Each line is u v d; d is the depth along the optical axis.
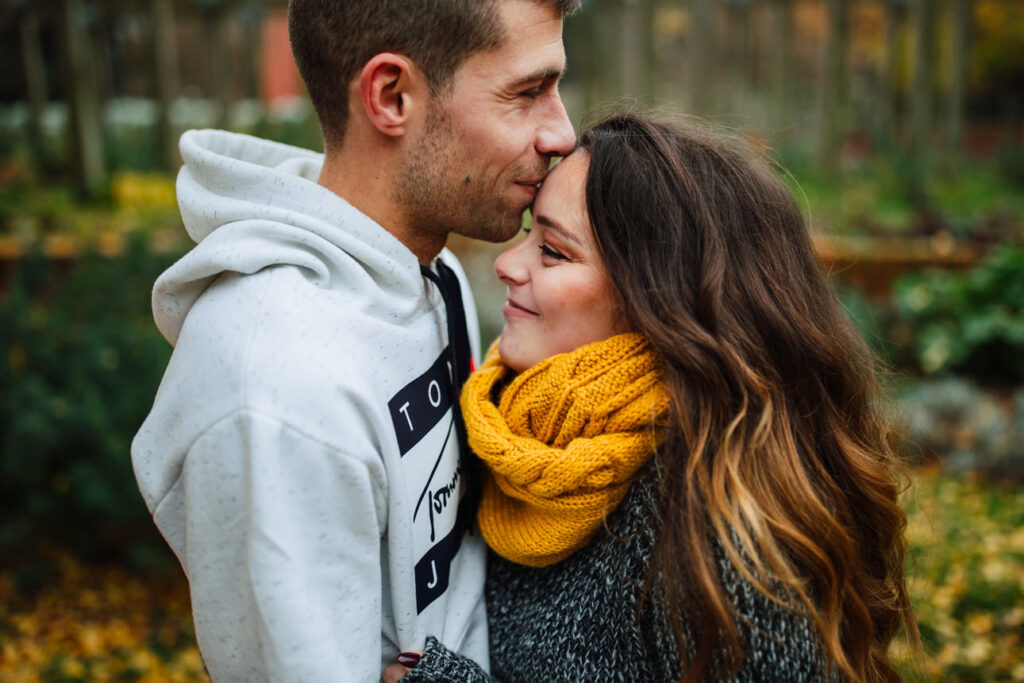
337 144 1.24
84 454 3.28
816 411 1.27
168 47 8.50
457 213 1.22
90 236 6.43
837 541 1.16
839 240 6.37
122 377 3.50
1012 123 12.27
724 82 9.79
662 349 1.18
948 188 8.30
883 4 9.04
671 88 9.97
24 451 3.19
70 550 3.57
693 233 1.22
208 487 1.05
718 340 1.19
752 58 11.06
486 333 4.64
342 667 1.05
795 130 9.98
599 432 1.18
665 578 1.12
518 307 1.28
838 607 1.16
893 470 1.43
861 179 8.59
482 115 1.16
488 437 1.20
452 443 1.29
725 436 1.15
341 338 1.08
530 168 1.22
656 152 1.25
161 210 7.55
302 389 1.02
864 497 1.29
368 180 1.21
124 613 3.31
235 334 1.06
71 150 7.73
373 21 1.13
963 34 8.55
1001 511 3.99
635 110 1.45
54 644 3.11
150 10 8.39
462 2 1.10
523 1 1.14
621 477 1.18
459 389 1.34
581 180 1.25
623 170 1.22
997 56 12.94
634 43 9.77
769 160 1.48
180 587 3.48
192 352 1.09
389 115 1.16
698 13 7.98
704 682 1.12
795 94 11.54
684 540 1.12
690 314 1.20
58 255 5.66
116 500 3.14
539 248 1.28
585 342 1.25
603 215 1.21
